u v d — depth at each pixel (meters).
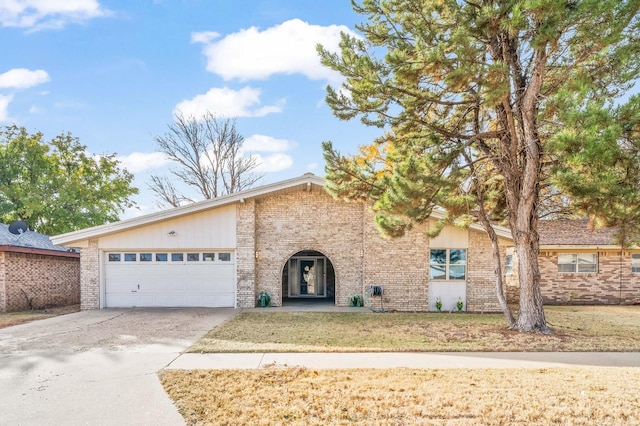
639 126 7.13
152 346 8.93
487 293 15.61
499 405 5.32
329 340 9.54
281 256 16.14
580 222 20.44
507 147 10.99
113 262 15.83
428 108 11.02
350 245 16.16
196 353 8.27
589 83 8.16
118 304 15.76
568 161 7.09
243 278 15.71
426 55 8.49
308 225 16.17
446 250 15.77
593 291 18.38
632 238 9.39
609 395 5.67
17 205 26.88
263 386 6.14
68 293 19.47
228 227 15.77
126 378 6.59
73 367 7.27
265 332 10.55
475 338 9.87
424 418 4.95
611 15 7.57
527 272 10.89
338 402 5.45
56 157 29.81
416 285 15.69
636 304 18.09
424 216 10.50
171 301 15.79
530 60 10.42
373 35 10.45
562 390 5.88
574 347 8.84
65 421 4.96
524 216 10.74
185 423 4.87
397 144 11.52
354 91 9.68
